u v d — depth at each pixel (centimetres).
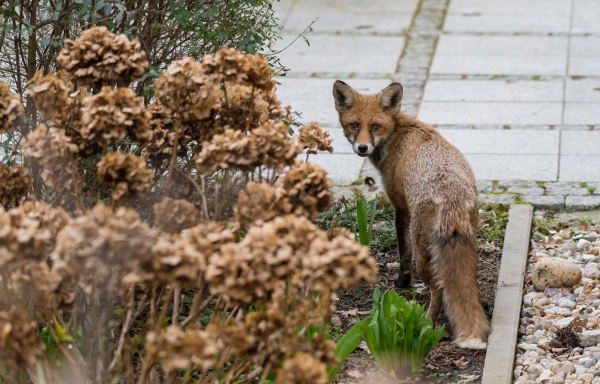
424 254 1062
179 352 620
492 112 1830
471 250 1007
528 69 2084
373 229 1334
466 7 2658
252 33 1123
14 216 654
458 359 990
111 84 852
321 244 641
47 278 651
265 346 663
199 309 737
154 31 1145
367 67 2142
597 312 1080
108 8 966
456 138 1706
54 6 1080
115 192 729
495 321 1044
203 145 768
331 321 1071
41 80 772
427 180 1073
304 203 745
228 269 634
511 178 1520
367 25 2498
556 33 2352
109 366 728
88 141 777
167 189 803
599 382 923
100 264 618
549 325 1059
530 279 1193
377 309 941
